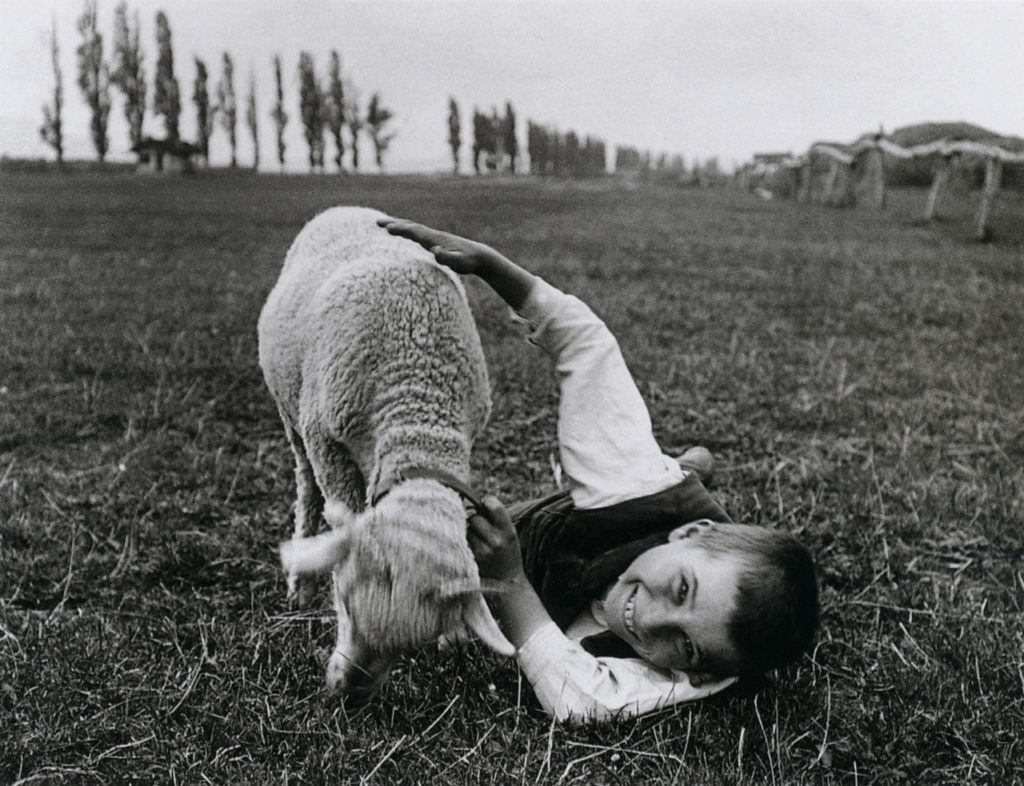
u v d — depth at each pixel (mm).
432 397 3090
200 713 2941
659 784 2670
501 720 2965
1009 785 2742
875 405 6652
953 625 3623
